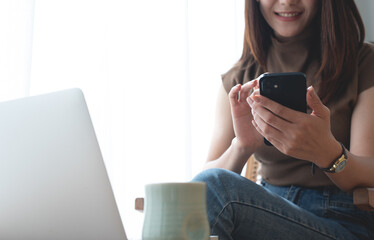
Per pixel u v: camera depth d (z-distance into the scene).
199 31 2.63
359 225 1.05
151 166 2.36
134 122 2.37
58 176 0.65
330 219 1.07
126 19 2.41
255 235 0.94
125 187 2.29
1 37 2.06
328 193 1.09
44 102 0.67
